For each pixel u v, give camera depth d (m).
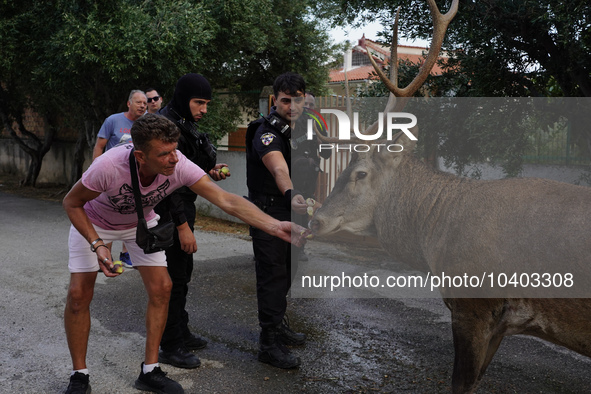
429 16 5.48
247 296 4.78
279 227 2.40
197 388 3.08
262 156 3.13
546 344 3.73
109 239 2.92
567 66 4.81
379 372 3.29
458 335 2.42
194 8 8.19
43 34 8.44
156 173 2.52
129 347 3.63
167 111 3.29
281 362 3.32
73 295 2.82
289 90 3.19
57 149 13.01
